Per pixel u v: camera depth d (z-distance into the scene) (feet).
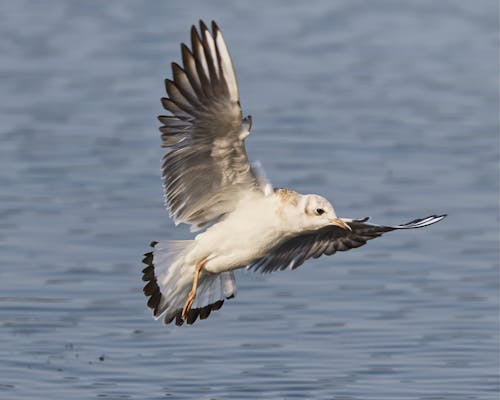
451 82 96.37
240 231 31.04
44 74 96.12
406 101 89.76
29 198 63.82
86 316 47.16
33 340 44.34
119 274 52.39
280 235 31.27
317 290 50.93
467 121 83.66
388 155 74.18
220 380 40.63
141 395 39.14
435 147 76.33
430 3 128.47
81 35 110.73
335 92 92.43
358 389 39.88
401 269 53.98
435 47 109.19
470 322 46.73
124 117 83.20
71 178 67.92
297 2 128.16
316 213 30.66
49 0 127.95
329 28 116.57
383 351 43.62
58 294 49.70
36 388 39.68
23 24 115.44
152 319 46.98
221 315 47.80
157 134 78.89
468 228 60.18
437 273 53.26
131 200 63.82
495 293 50.26
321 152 74.69
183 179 30.53
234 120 28.48
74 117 82.89
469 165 72.08
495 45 109.91
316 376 41.04
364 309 48.29
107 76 95.76
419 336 45.14
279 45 108.88
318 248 34.45
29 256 54.49
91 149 74.54
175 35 110.22
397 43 110.73
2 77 94.89
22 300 48.85
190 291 32.22
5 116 82.89
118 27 114.21
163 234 58.23
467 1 129.18
